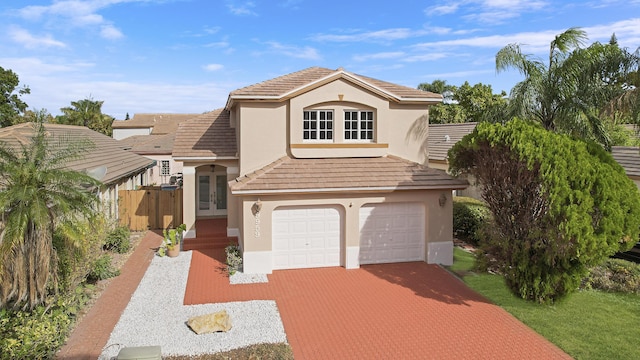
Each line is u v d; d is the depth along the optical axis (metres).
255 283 16.11
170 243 19.91
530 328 12.39
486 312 13.49
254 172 18.39
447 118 56.25
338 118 19.91
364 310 13.65
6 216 10.73
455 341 11.61
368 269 17.73
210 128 23.62
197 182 26.80
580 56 19.50
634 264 16.30
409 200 18.30
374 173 18.41
